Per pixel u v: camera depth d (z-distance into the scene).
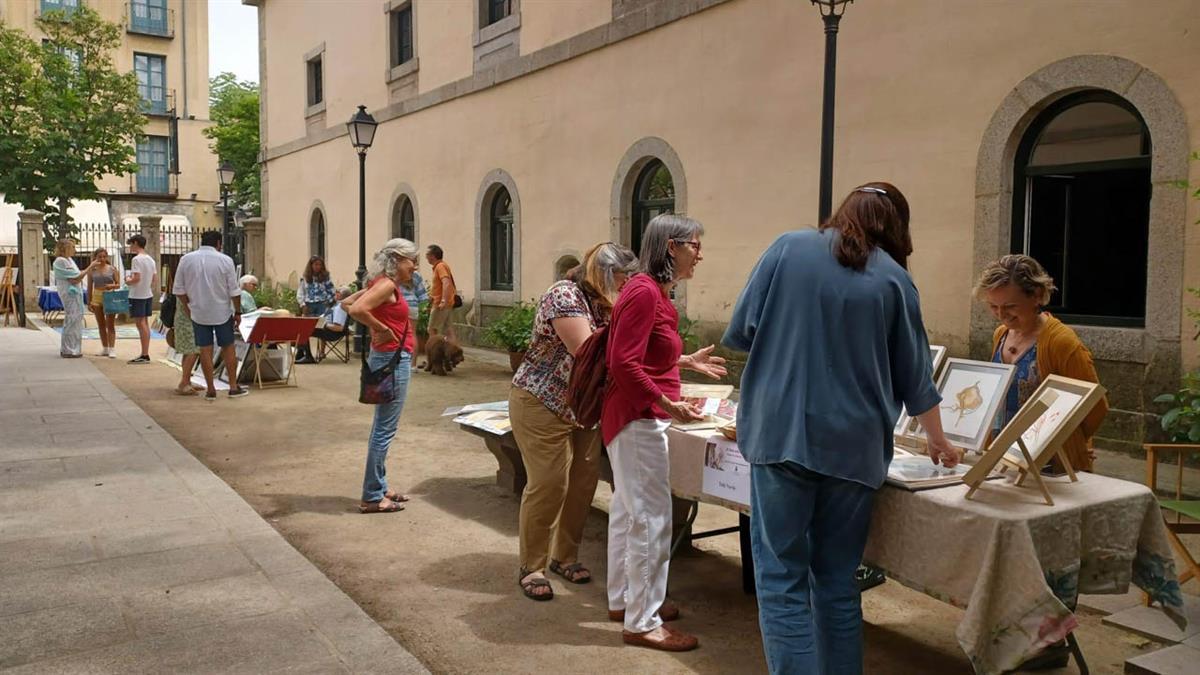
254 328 9.98
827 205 6.07
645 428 3.43
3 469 6.07
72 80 22.66
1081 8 6.52
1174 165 6.05
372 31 17.41
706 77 9.95
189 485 5.69
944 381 3.33
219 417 8.39
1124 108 6.52
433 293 11.57
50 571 4.15
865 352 2.60
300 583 4.03
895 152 7.95
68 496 5.41
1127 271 6.64
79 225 24.27
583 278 3.87
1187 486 5.50
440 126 15.39
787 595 2.66
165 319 11.33
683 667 3.31
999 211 7.14
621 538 3.66
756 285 2.76
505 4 13.82
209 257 9.25
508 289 14.14
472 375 11.42
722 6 9.68
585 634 3.60
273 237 22.67
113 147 22.77
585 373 3.56
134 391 9.84
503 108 13.67
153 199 34.59
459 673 3.25
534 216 13.10
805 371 2.61
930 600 4.05
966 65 7.33
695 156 10.16
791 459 2.58
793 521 2.65
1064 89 6.66
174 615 3.66
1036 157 7.10
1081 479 2.96
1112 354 6.46
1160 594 2.88
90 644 3.38
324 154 19.70
